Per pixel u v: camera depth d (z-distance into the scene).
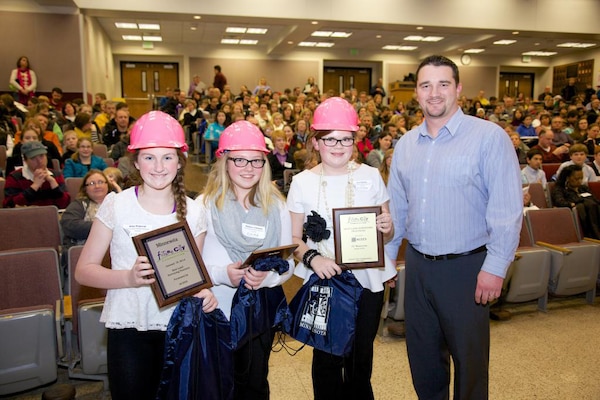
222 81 13.21
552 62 17.50
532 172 5.25
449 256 1.79
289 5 10.07
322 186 1.79
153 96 15.03
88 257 1.42
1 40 9.37
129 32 13.34
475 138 1.74
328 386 1.83
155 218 1.44
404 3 10.64
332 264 1.68
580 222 4.15
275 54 15.74
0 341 2.12
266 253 1.45
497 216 1.69
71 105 8.16
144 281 1.30
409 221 1.92
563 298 3.85
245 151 1.57
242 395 1.68
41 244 3.16
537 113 11.10
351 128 1.70
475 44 13.53
